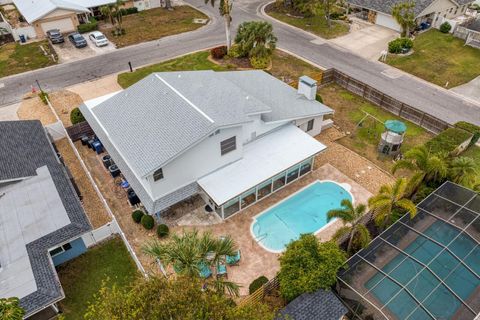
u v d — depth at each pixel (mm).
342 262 21000
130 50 55188
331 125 38156
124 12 67688
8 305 14281
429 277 20797
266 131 32531
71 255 25234
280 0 67688
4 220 25031
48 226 24266
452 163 29219
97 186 31344
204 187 27172
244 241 26406
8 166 28703
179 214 28359
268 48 48688
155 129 27328
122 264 24938
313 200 29766
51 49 54531
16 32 57188
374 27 60969
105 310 17000
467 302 19750
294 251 21172
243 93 31672
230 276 24094
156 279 18047
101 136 32719
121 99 31844
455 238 23062
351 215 22516
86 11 60562
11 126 32500
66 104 42562
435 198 26297
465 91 43625
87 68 50375
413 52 52250
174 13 69000
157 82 31953
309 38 57594
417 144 35312
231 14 67750
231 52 51531
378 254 22391
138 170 24719
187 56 52906
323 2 59219
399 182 23797
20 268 21688
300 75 47250
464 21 56688
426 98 42438
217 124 25781
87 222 25250
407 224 24359
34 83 47031
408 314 19234
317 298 20203
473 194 26266
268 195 30109
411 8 56844
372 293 20141
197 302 16984
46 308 21469
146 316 16391
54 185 27719
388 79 46312
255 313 17891
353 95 43375
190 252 18719
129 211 29000
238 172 28516
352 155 34375
